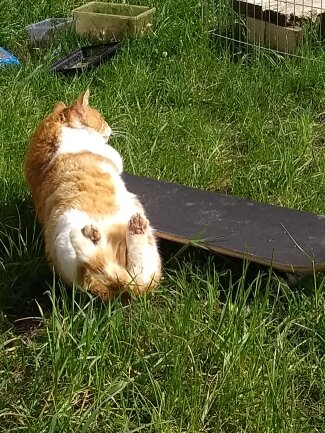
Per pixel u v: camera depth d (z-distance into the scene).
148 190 2.30
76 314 1.80
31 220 2.27
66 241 1.84
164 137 2.78
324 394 1.71
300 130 2.77
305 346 1.82
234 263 2.09
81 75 3.18
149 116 2.90
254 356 1.71
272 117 2.94
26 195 2.36
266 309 1.90
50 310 1.97
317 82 3.08
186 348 1.74
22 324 1.93
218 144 2.73
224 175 2.59
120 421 1.60
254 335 1.73
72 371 1.66
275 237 2.05
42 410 1.61
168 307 1.92
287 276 2.00
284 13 3.31
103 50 3.46
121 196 1.98
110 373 1.71
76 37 3.59
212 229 2.10
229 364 1.68
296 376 1.73
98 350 1.74
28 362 1.78
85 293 1.84
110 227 1.85
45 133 2.16
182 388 1.65
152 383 1.64
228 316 1.81
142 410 1.64
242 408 1.63
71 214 1.88
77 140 2.14
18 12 3.78
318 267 1.90
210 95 3.07
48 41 3.59
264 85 3.07
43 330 1.88
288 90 3.07
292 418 1.60
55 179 2.02
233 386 1.65
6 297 1.97
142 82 3.12
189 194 2.28
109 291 1.81
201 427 1.60
